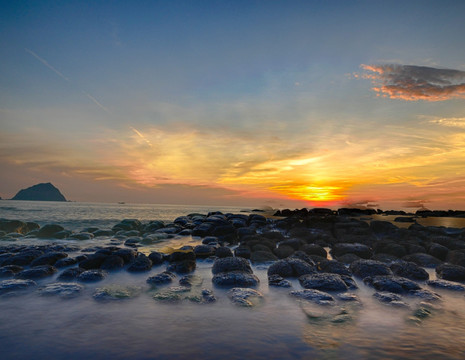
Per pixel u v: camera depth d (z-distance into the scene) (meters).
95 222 31.86
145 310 6.42
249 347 4.75
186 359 4.36
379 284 8.14
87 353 4.54
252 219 25.59
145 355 4.47
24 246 13.93
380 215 36.50
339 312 6.36
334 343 4.92
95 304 6.79
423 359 4.41
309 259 11.09
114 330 5.38
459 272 9.32
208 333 5.27
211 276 9.54
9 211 53.28
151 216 47.12
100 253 11.42
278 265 9.73
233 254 13.62
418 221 27.92
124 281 8.92
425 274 9.41
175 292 7.65
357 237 15.95
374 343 4.91
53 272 9.59
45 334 5.20
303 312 6.35
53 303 6.81
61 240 18.00
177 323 5.72
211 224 21.64
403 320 5.95
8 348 4.68
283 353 4.55
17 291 7.57
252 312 6.33
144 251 14.49
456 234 18.12
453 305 6.91
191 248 14.12
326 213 37.78
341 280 8.28
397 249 12.66
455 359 4.41
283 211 36.97
